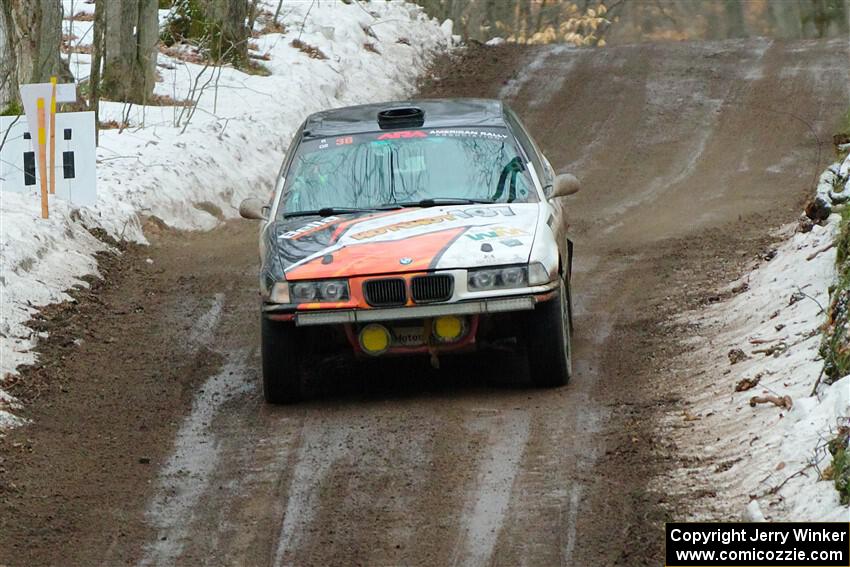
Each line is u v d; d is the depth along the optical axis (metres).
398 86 96.88
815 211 40.91
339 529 24.06
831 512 21.80
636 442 27.31
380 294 29.77
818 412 25.36
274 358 30.94
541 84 92.88
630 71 93.06
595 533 23.11
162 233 55.53
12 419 31.02
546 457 26.97
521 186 33.25
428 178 33.44
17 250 43.31
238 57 86.50
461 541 23.22
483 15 171.50
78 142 50.91
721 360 32.22
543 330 30.70
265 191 68.12
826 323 29.72
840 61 90.31
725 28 176.25
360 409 31.14
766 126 76.25
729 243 47.88
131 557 23.31
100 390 33.94
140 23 74.56
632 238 52.19
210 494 26.23
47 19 58.03
